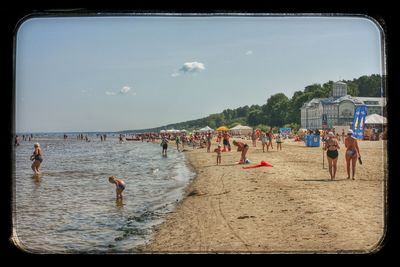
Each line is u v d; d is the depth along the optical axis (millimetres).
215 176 24562
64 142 110938
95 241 9812
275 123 87250
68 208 18094
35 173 28469
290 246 6840
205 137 64062
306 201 12773
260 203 13312
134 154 59844
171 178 26984
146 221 12586
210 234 9211
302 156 35406
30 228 12281
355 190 14328
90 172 38188
